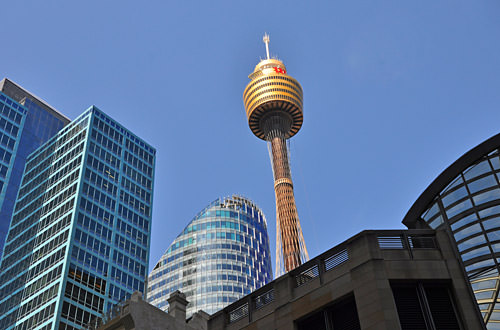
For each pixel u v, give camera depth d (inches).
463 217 1044.5
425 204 1149.7
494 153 1075.3
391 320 885.8
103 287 4921.3
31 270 5009.8
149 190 6220.5
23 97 7027.6
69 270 4726.9
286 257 7155.5
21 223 5600.4
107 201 5551.2
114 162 5949.8
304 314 1015.6
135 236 5625.0
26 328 4505.4
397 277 954.7
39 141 6555.1
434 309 933.2
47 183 5757.9
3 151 6072.8
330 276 1031.0
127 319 1008.2
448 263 983.6
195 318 1176.8
